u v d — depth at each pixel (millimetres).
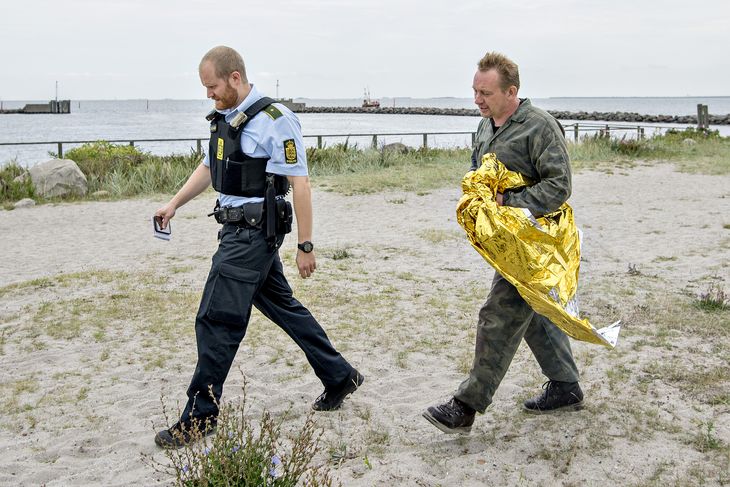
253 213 3643
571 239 3436
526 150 3441
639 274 7598
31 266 9047
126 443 3826
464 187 3420
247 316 3701
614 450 3566
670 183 16094
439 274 7891
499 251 3289
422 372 4863
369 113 142875
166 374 4883
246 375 4828
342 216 12688
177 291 7055
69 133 59719
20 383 4750
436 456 3582
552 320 3379
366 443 3754
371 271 8008
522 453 3582
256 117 3631
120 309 6371
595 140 23266
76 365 5102
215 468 2830
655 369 4664
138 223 12445
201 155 19438
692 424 3834
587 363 4812
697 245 9289
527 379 4590
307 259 3754
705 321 5715
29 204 14820
